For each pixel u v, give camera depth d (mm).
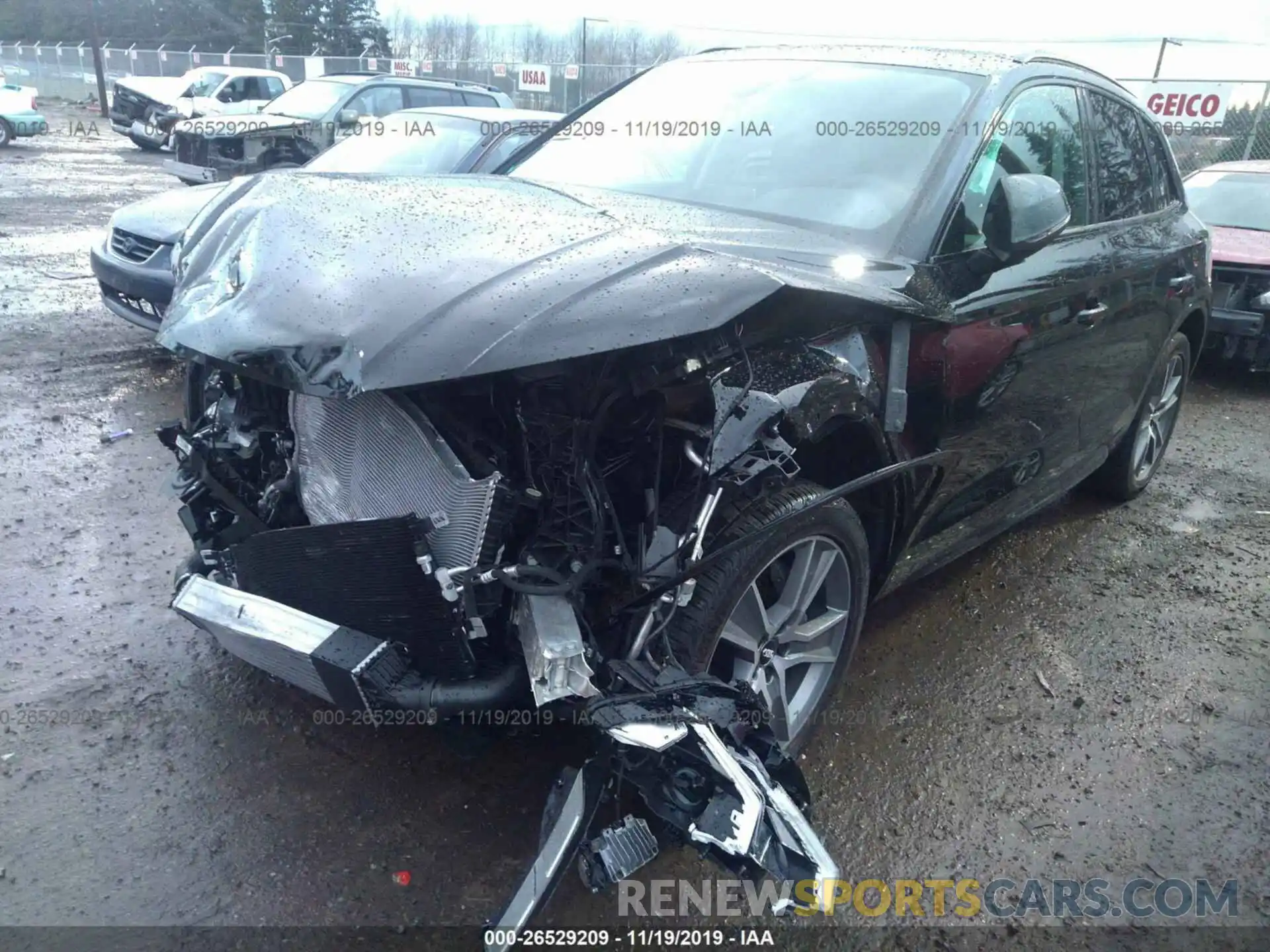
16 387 5754
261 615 2287
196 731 2898
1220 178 9500
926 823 2826
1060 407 3717
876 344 2684
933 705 3379
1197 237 4875
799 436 2350
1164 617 4152
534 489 2197
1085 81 4004
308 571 2225
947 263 2938
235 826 2557
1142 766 3162
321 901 2355
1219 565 4703
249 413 2715
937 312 2775
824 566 2781
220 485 2689
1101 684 3604
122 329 7215
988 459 3344
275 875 2418
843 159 3213
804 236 2887
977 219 3113
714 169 3340
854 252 2812
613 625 2281
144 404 5656
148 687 3084
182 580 2523
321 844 2520
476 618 2105
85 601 3547
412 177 2996
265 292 2137
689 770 2041
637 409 2320
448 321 2004
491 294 2078
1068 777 3078
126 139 24656
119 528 4129
